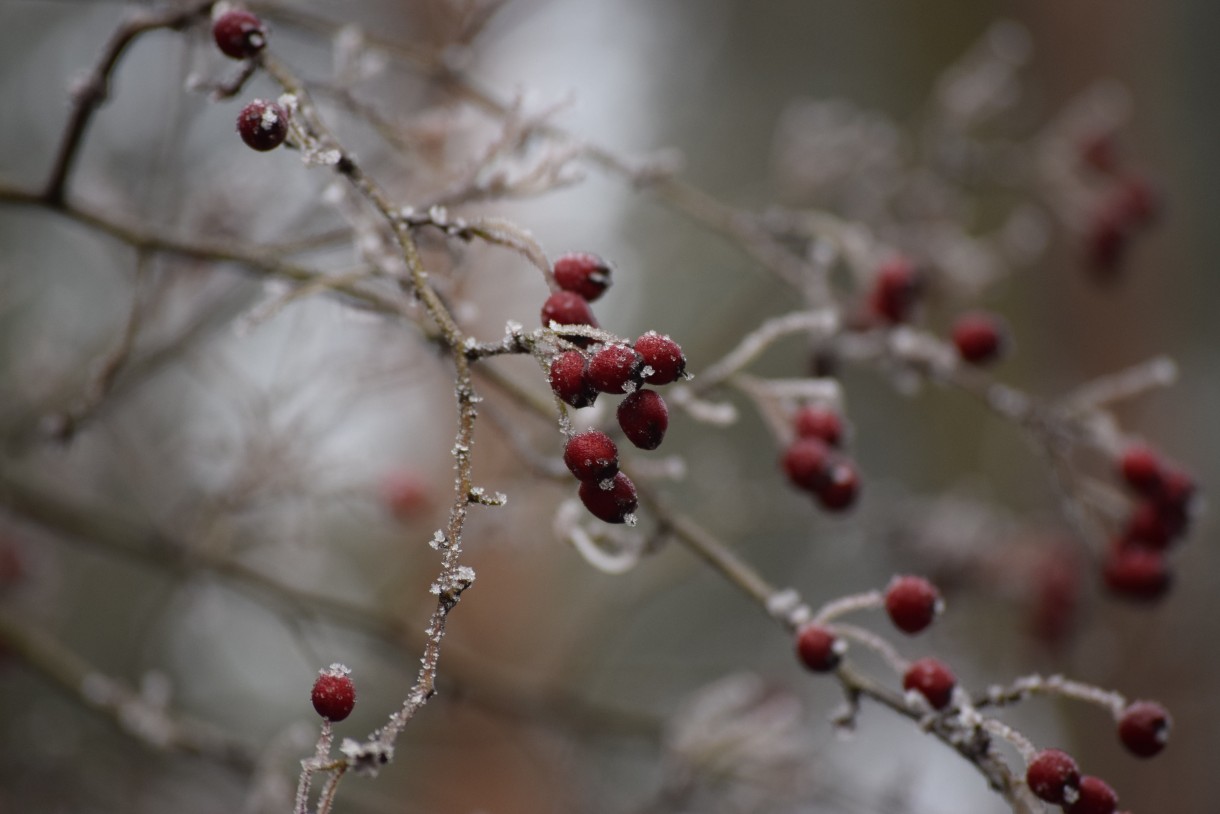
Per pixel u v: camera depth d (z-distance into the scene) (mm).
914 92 5738
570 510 1885
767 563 5082
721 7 6000
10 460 3066
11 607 3643
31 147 4445
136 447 3119
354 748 1220
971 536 3580
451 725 4066
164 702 2768
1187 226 5258
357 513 3186
